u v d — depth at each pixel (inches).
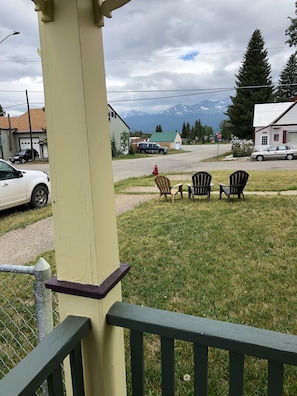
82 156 34.4
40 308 53.4
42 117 1075.3
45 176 282.8
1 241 186.5
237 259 139.6
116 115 1139.9
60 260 37.9
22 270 53.2
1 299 107.7
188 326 33.8
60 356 31.3
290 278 119.6
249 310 99.1
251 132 1238.9
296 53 964.0
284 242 159.3
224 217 213.3
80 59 32.6
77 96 33.4
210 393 67.7
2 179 242.8
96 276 36.3
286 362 29.6
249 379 70.6
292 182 369.1
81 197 35.4
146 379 71.9
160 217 221.3
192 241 165.2
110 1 33.3
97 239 36.1
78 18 31.9
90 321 36.8
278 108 958.4
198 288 114.2
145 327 35.3
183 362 77.3
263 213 219.9
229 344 31.5
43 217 235.5
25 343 84.0
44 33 33.7
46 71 34.4
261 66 1214.9
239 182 268.5
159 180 292.4
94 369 37.9
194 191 279.1
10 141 1009.5
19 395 26.0
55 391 31.0
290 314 96.3
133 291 113.2
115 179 497.7
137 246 160.1
